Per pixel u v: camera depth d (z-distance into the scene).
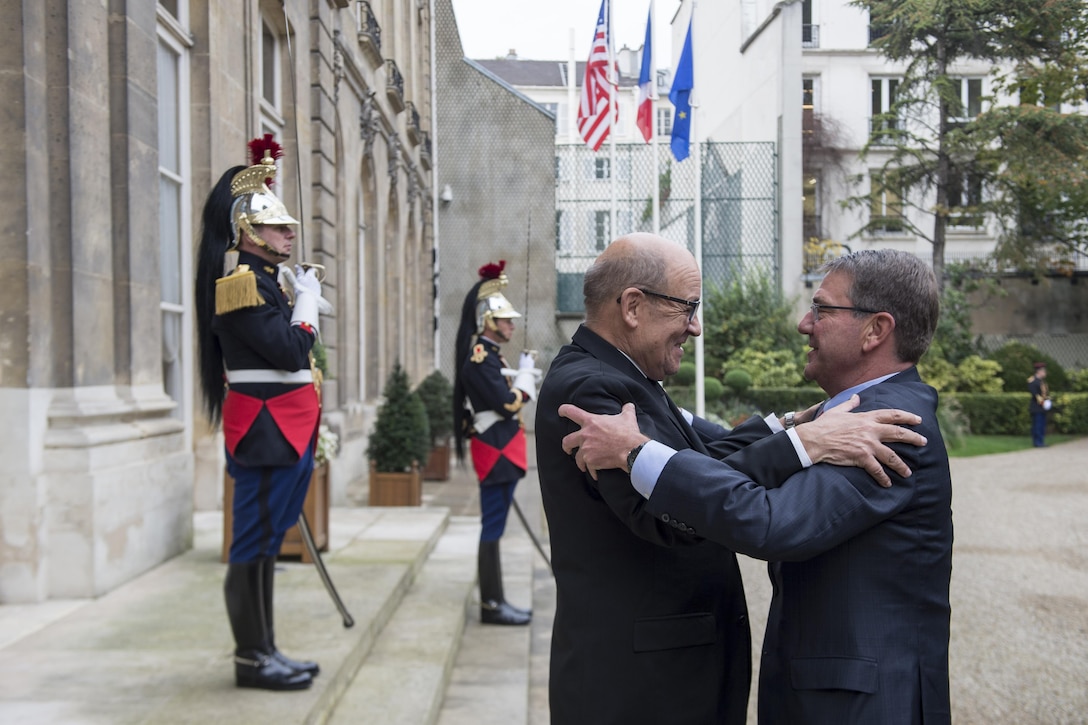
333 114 10.11
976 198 24.72
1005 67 24.64
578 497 2.14
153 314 5.32
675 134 12.23
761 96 26.58
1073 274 25.02
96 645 3.78
